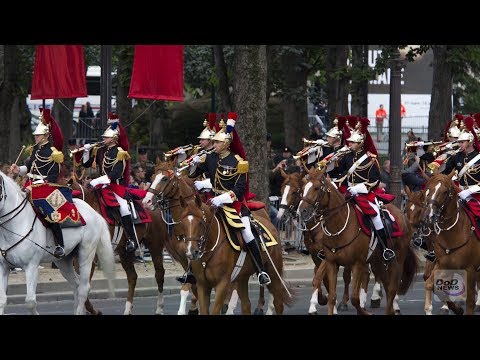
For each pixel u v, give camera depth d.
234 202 24.19
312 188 26.84
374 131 70.94
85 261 26.72
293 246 40.34
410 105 71.75
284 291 25.64
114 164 29.39
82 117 61.62
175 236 24.28
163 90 34.91
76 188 29.47
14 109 53.25
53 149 26.38
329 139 30.27
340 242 27.03
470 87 72.00
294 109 58.69
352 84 51.12
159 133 61.56
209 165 24.84
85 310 28.53
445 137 30.39
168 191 26.42
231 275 24.00
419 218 29.56
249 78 38.84
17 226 25.17
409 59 50.88
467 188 27.55
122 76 50.53
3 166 31.86
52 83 36.12
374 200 28.14
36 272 25.64
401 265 29.12
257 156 39.06
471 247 26.94
